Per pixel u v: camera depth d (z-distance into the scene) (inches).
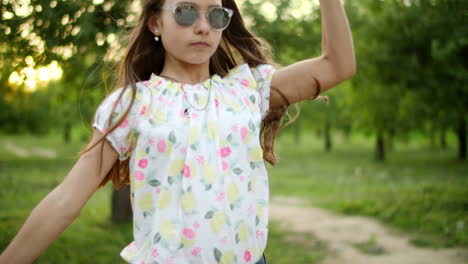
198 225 49.9
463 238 253.9
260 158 54.7
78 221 281.4
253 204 53.9
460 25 313.0
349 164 930.7
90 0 160.9
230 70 61.3
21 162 814.5
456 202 341.1
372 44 370.6
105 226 273.9
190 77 56.0
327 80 58.1
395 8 335.9
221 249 50.5
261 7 269.4
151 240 50.6
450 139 1523.1
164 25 53.1
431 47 340.8
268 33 261.7
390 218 323.9
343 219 338.3
